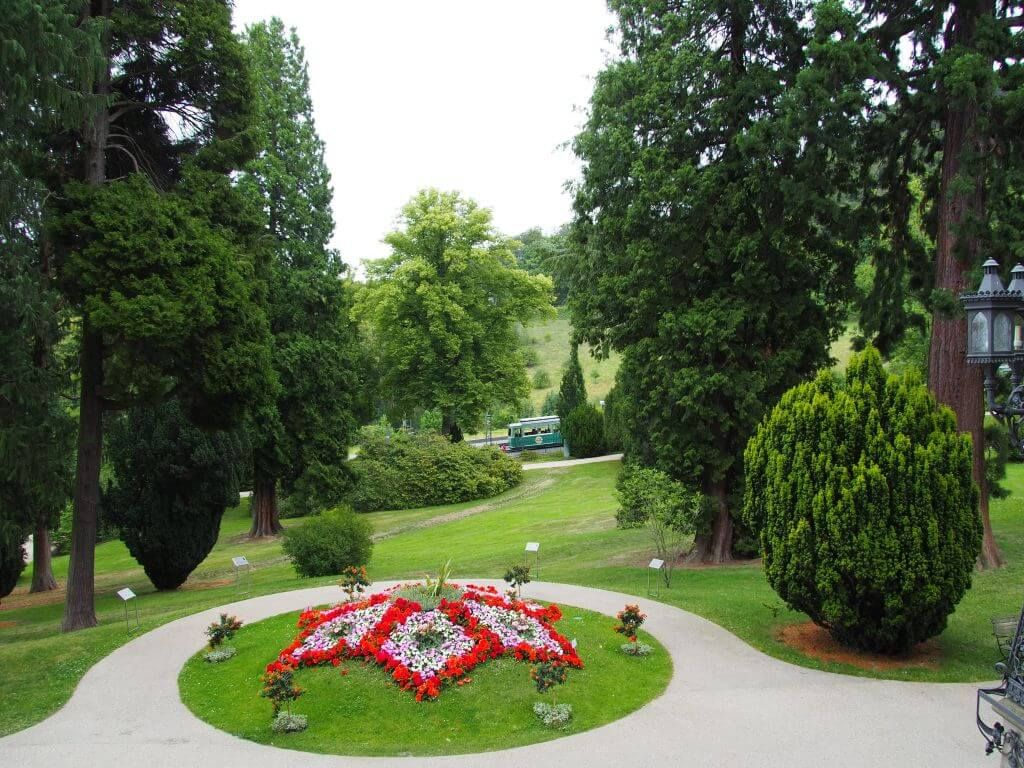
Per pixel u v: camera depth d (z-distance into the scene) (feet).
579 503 94.48
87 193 40.60
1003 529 55.01
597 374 191.72
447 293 113.09
